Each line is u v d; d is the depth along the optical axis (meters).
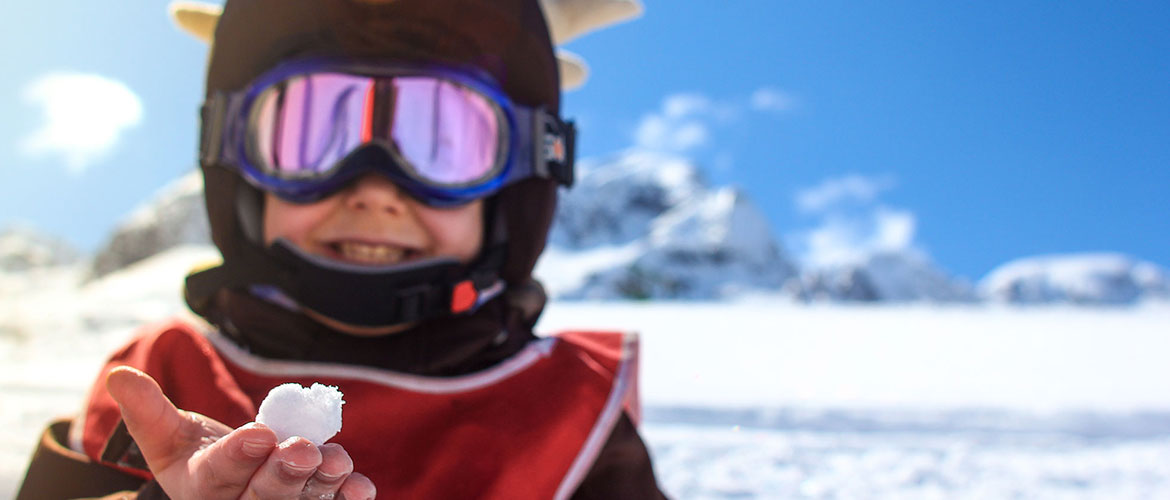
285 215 0.56
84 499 0.51
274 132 0.55
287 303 0.56
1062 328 7.78
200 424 0.38
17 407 1.74
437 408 0.54
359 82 0.55
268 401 0.35
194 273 0.60
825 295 60.44
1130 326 8.45
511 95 0.62
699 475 1.25
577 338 0.67
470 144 0.58
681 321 7.53
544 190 0.64
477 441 0.53
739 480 1.23
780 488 1.19
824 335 5.78
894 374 3.08
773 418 1.86
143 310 4.90
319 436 0.35
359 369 0.55
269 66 0.58
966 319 9.92
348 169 0.54
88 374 2.48
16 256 59.97
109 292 7.25
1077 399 2.31
